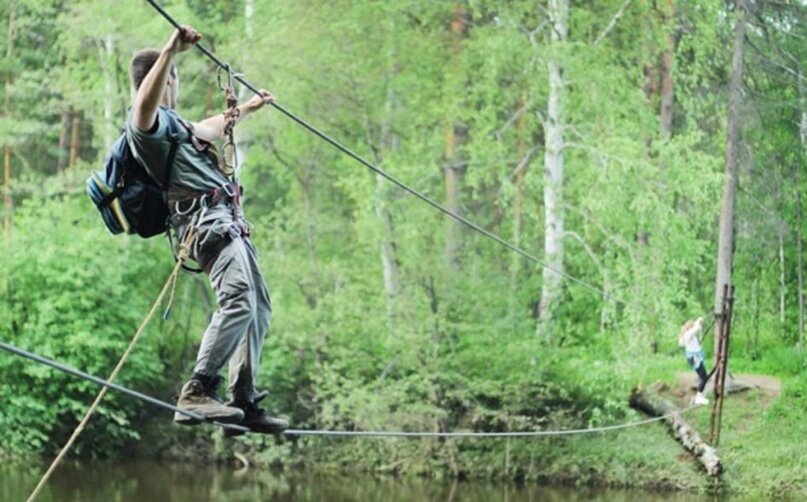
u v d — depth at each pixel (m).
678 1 36.34
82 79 36.56
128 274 33.94
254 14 35.53
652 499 29.23
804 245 38.62
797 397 32.88
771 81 37.81
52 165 42.25
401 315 31.86
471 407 31.92
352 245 35.03
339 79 34.41
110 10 34.59
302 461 33.47
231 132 7.43
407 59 34.78
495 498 29.22
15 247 33.38
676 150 32.88
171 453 34.69
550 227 33.44
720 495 29.58
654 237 32.38
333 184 35.38
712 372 29.28
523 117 36.78
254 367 7.36
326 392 31.91
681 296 32.38
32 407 32.62
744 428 31.81
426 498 29.02
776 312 38.50
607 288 32.19
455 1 34.97
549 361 31.70
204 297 35.75
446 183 36.38
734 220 37.88
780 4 38.00
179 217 7.08
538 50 33.22
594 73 33.03
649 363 31.31
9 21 39.12
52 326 32.62
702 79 37.56
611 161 32.38
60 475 31.52
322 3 34.31
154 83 6.60
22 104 37.22
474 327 31.64
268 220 37.94
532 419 31.48
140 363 33.56
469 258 33.06
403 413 31.91
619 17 35.12
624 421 32.12
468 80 35.75
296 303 33.94
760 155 37.75
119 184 7.12
